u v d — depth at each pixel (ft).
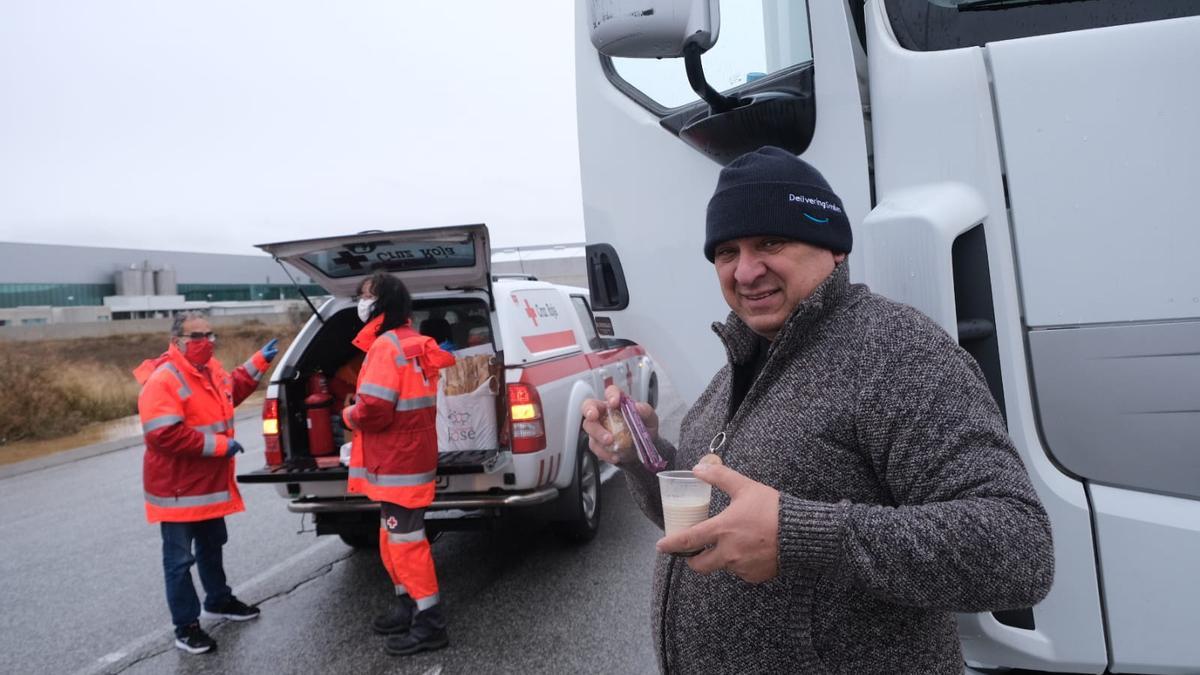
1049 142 4.70
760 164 4.25
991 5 5.07
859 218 5.70
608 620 14.30
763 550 3.58
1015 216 4.76
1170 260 4.45
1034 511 3.51
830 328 4.17
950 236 4.75
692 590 4.52
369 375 12.82
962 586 3.36
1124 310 4.53
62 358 58.75
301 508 15.90
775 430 4.12
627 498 22.47
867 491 3.94
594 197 7.87
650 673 12.28
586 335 21.43
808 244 4.23
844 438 3.94
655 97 7.23
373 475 13.26
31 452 40.14
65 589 17.97
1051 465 4.70
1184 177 4.45
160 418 13.35
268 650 13.91
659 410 33.99
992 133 4.84
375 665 13.05
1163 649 4.50
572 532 18.29
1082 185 4.63
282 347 75.31
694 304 7.00
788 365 4.24
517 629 14.10
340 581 17.34
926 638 4.09
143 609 16.51
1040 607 4.82
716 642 4.34
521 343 16.30
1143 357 4.49
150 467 13.87
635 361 24.94
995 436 3.67
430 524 16.06
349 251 15.70
